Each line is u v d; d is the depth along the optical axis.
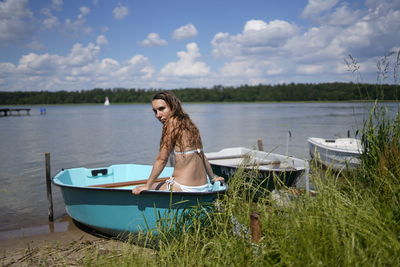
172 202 3.48
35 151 13.65
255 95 118.88
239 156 7.34
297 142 14.89
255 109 65.44
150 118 41.19
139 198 3.62
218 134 19.39
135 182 5.03
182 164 3.47
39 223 5.01
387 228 2.25
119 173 5.62
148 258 2.89
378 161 3.29
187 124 3.45
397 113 3.41
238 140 16.38
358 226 2.30
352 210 2.54
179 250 2.90
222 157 7.19
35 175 8.88
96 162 11.20
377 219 2.39
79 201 4.13
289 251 2.30
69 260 3.45
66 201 4.41
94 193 3.91
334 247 2.13
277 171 4.81
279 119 32.62
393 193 2.70
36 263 3.45
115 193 3.75
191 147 3.45
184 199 3.43
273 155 6.57
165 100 3.44
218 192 3.41
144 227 3.66
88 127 26.92
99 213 3.96
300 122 27.91
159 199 3.52
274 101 116.00
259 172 4.83
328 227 2.30
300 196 2.96
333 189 2.78
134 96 133.25
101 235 4.36
